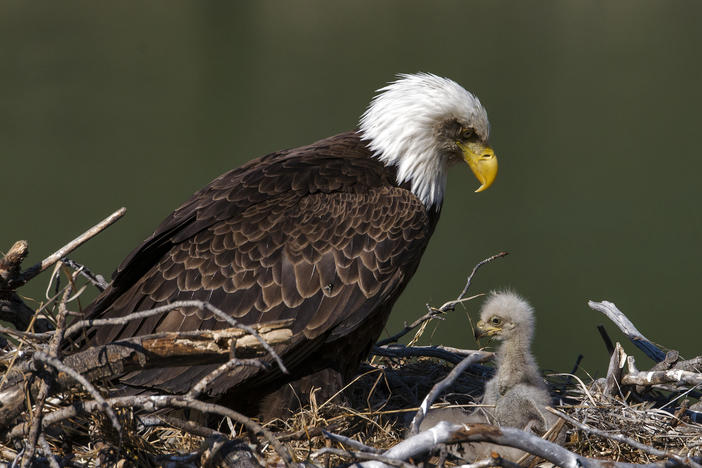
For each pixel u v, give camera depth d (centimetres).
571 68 7862
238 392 919
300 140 5844
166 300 899
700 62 8100
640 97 7344
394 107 1042
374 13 9456
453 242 4616
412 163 1031
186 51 7975
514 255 4375
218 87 7188
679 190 5484
